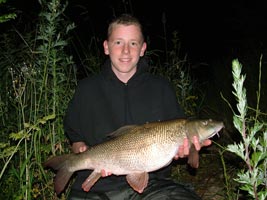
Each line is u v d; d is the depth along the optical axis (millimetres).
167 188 927
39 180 1177
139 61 1082
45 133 1240
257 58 2193
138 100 1057
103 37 2043
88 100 1062
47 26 1237
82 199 999
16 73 1312
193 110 1776
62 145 1250
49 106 1239
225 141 1619
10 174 1157
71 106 1079
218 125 951
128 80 1060
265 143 584
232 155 1488
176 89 1692
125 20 1050
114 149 933
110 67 1071
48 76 1288
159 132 921
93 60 1611
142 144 920
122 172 934
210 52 2963
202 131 937
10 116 1292
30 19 1672
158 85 1070
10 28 1604
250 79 1954
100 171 949
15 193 1124
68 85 1312
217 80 2119
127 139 931
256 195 584
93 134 1060
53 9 1195
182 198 888
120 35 1043
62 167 981
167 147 922
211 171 1444
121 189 987
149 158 919
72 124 1076
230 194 1190
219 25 3357
